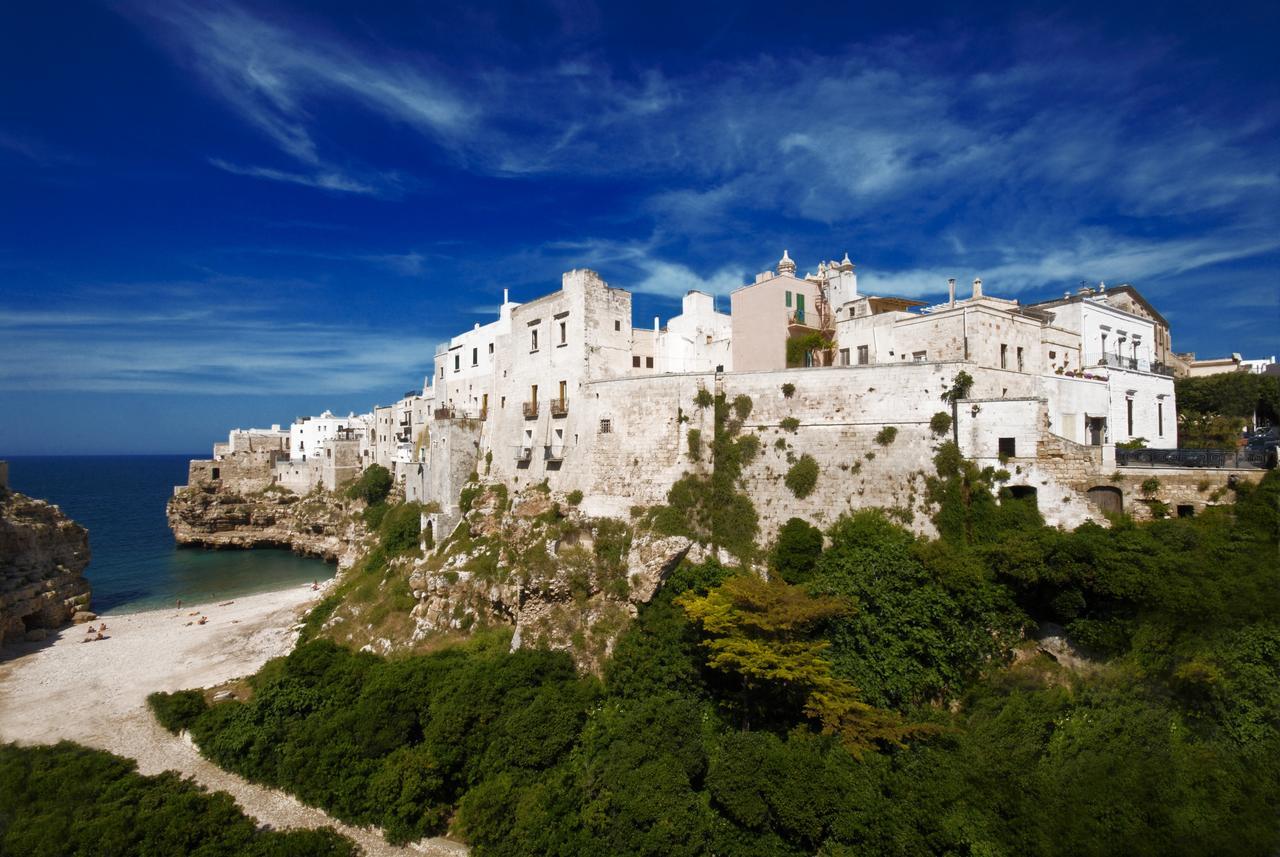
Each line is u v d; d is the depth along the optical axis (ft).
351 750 98.73
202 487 340.80
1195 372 204.23
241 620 194.29
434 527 174.09
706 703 98.07
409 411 273.54
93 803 90.43
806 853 75.51
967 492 103.30
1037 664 88.43
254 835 87.76
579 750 92.63
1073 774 74.08
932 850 70.64
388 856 86.12
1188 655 77.51
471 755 95.35
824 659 90.63
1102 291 170.91
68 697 136.36
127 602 224.53
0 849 80.02
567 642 113.60
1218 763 72.90
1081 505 95.61
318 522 302.86
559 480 147.54
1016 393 115.34
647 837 76.74
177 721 119.34
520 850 81.00
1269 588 78.74
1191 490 90.68
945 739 80.18
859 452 113.09
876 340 137.49
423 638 136.15
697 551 118.62
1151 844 68.39
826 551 109.19
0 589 177.78
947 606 91.50
